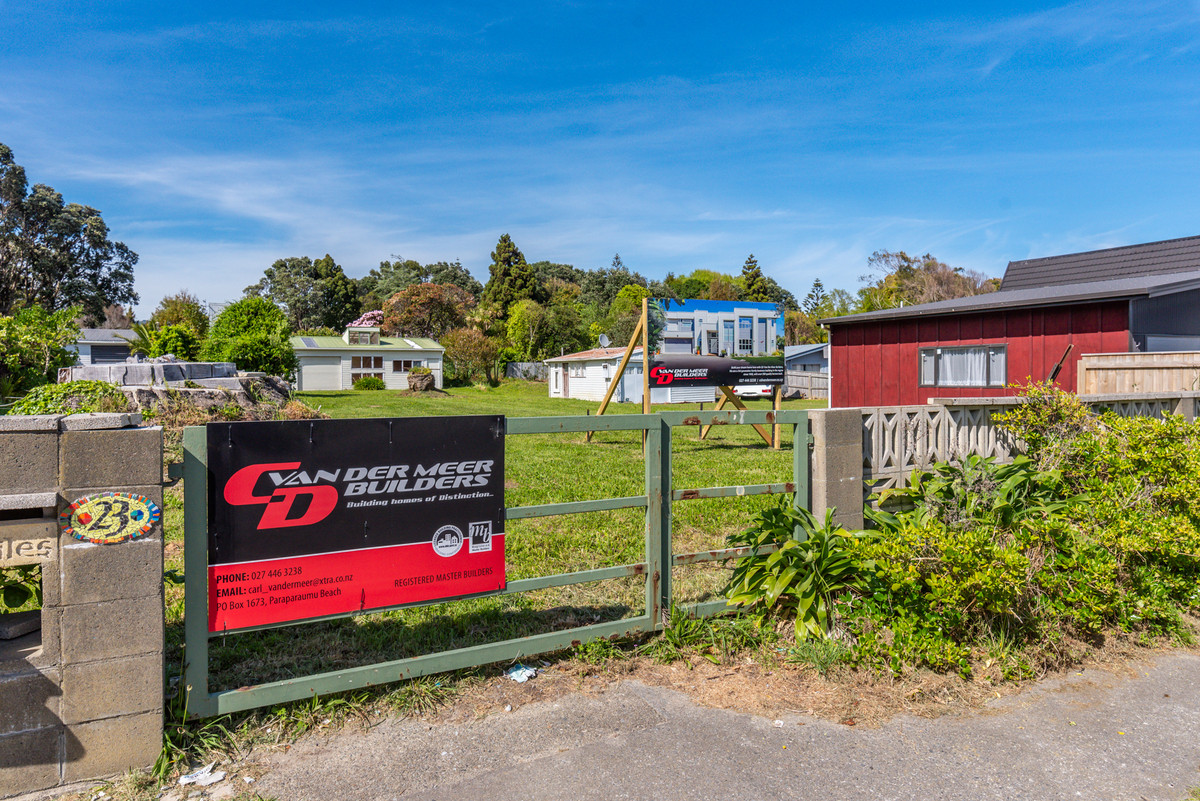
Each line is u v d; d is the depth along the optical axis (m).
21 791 2.58
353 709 3.20
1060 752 3.03
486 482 3.52
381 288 81.00
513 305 63.59
